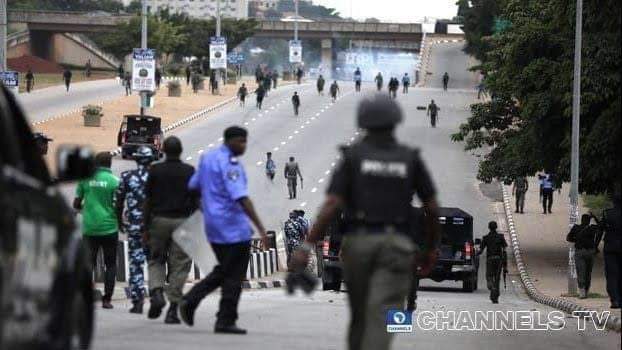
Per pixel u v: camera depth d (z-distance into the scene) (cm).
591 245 5619
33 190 1416
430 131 15612
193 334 2716
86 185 3325
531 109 7519
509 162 8431
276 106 18238
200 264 2781
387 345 1708
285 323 3319
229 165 2591
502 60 8888
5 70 7588
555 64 7506
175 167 2912
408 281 1750
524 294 6681
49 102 17025
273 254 7381
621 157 6969
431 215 1767
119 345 2492
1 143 1384
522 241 9262
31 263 1352
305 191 11106
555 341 3447
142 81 11331
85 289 1719
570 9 7181
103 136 13462
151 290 3003
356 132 15175
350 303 1789
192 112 16650
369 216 1727
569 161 7131
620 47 7031
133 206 3200
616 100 7031
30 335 1355
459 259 6462
